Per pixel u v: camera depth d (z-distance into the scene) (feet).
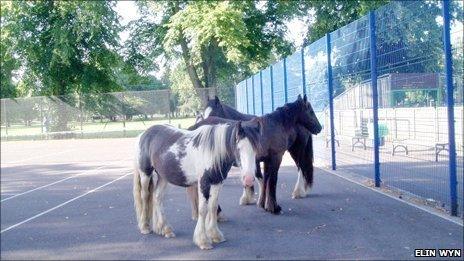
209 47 114.93
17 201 34.24
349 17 105.40
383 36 31.09
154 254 19.70
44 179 46.24
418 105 32.37
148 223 23.20
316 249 19.34
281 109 28.12
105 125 111.65
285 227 23.16
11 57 111.55
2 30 107.86
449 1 23.27
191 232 22.91
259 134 19.40
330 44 41.29
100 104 112.16
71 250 20.77
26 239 22.97
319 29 109.60
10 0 105.60
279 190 33.68
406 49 28.19
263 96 65.62
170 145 21.54
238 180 39.34
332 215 25.14
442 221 22.77
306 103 28.96
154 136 22.85
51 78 112.68
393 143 38.60
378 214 24.75
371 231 21.61
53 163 61.16
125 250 20.44
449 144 23.70
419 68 27.07
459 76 24.62
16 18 107.86
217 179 20.35
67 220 26.89
